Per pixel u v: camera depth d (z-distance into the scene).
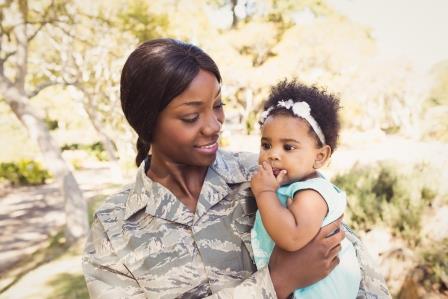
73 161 13.21
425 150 6.05
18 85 7.43
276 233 1.29
